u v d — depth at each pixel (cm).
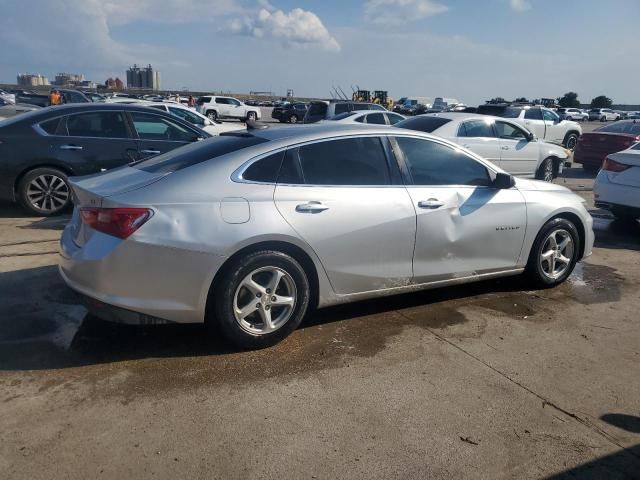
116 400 320
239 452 279
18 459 268
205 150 409
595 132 1553
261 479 261
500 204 479
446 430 304
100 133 771
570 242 535
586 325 454
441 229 446
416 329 433
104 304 351
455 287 533
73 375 346
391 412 318
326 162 409
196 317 365
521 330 438
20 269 537
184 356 374
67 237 390
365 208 409
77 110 763
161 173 379
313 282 405
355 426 304
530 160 1165
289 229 376
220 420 304
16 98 2964
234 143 411
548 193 521
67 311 443
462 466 276
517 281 557
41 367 355
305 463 273
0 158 721
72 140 751
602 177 810
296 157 399
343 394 335
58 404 314
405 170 441
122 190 361
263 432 296
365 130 434
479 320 455
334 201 398
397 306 479
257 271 372
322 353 387
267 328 382
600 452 290
